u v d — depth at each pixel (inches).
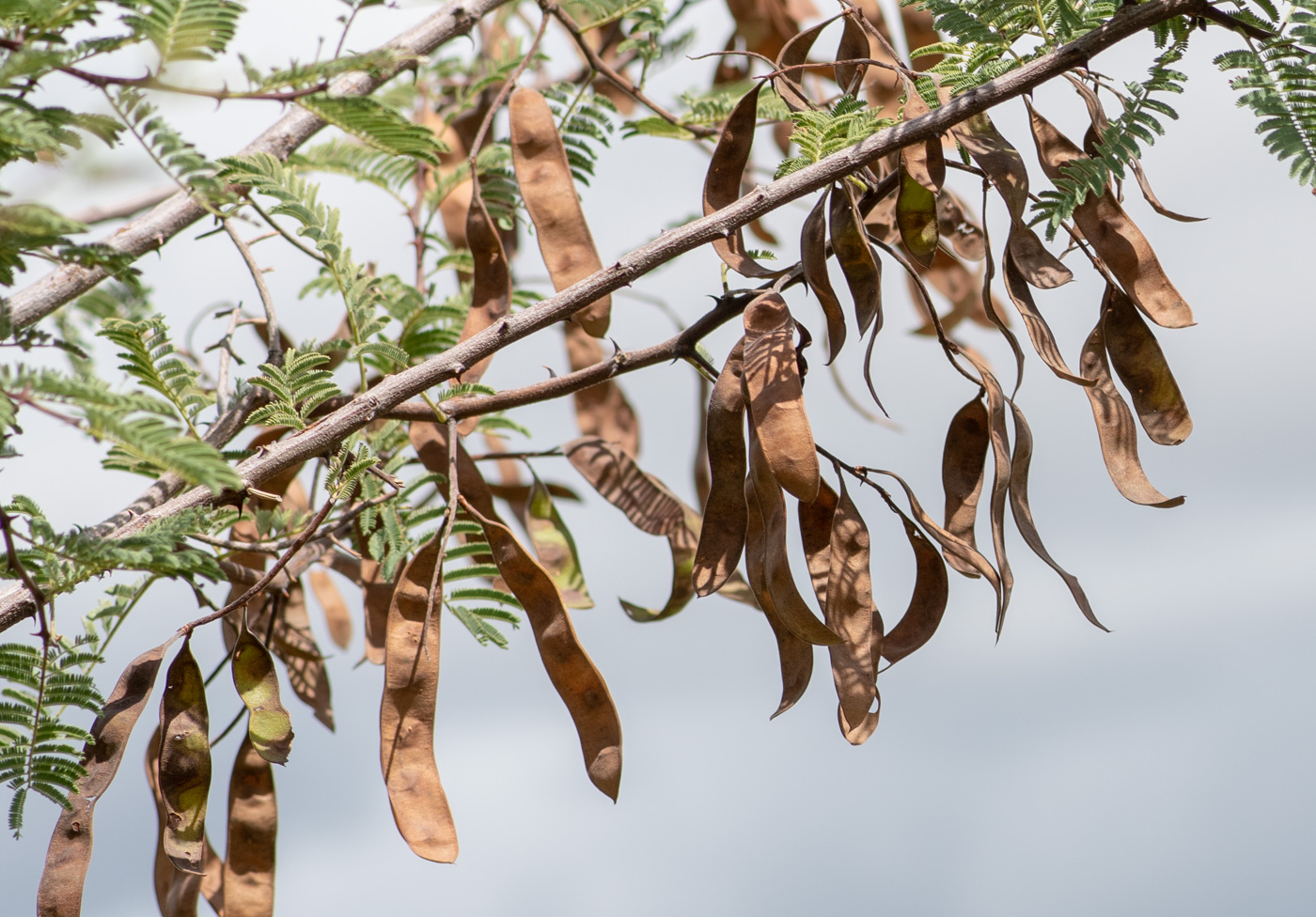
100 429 56.2
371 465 62.3
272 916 63.4
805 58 63.4
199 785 60.7
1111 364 62.3
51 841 60.1
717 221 61.2
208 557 59.6
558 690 61.9
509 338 61.5
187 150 56.0
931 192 61.5
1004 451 61.1
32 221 55.7
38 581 59.7
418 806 61.1
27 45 55.7
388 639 61.6
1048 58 60.7
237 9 56.0
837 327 60.7
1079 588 60.8
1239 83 60.2
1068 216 60.6
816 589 62.1
